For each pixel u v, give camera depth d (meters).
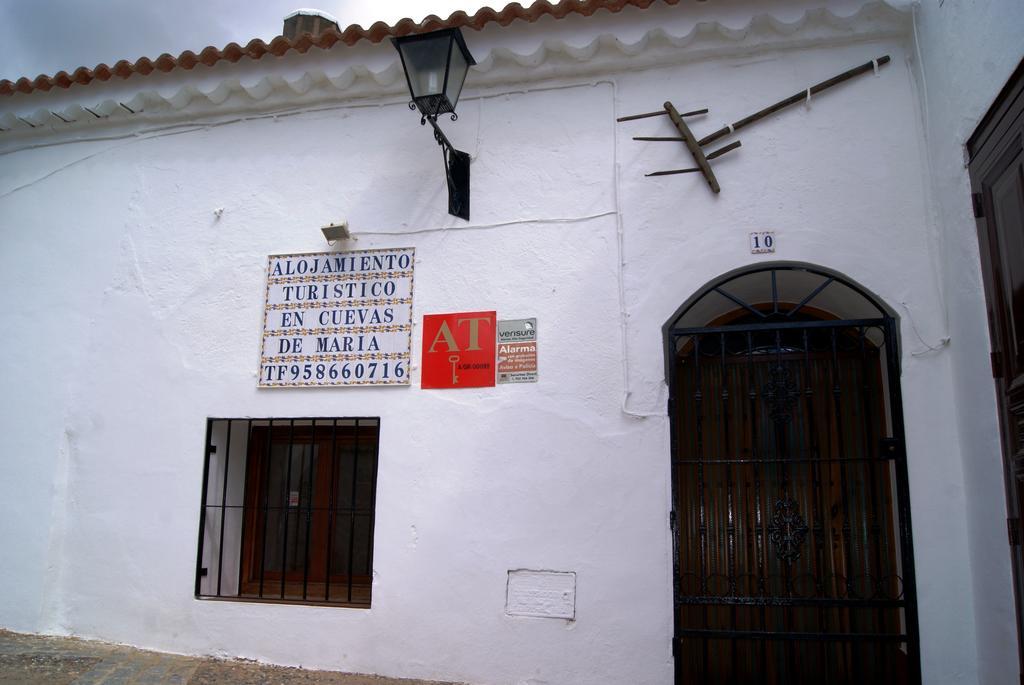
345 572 5.55
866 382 4.49
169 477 5.26
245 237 5.49
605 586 4.50
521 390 4.82
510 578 4.64
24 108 5.82
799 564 4.97
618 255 4.85
